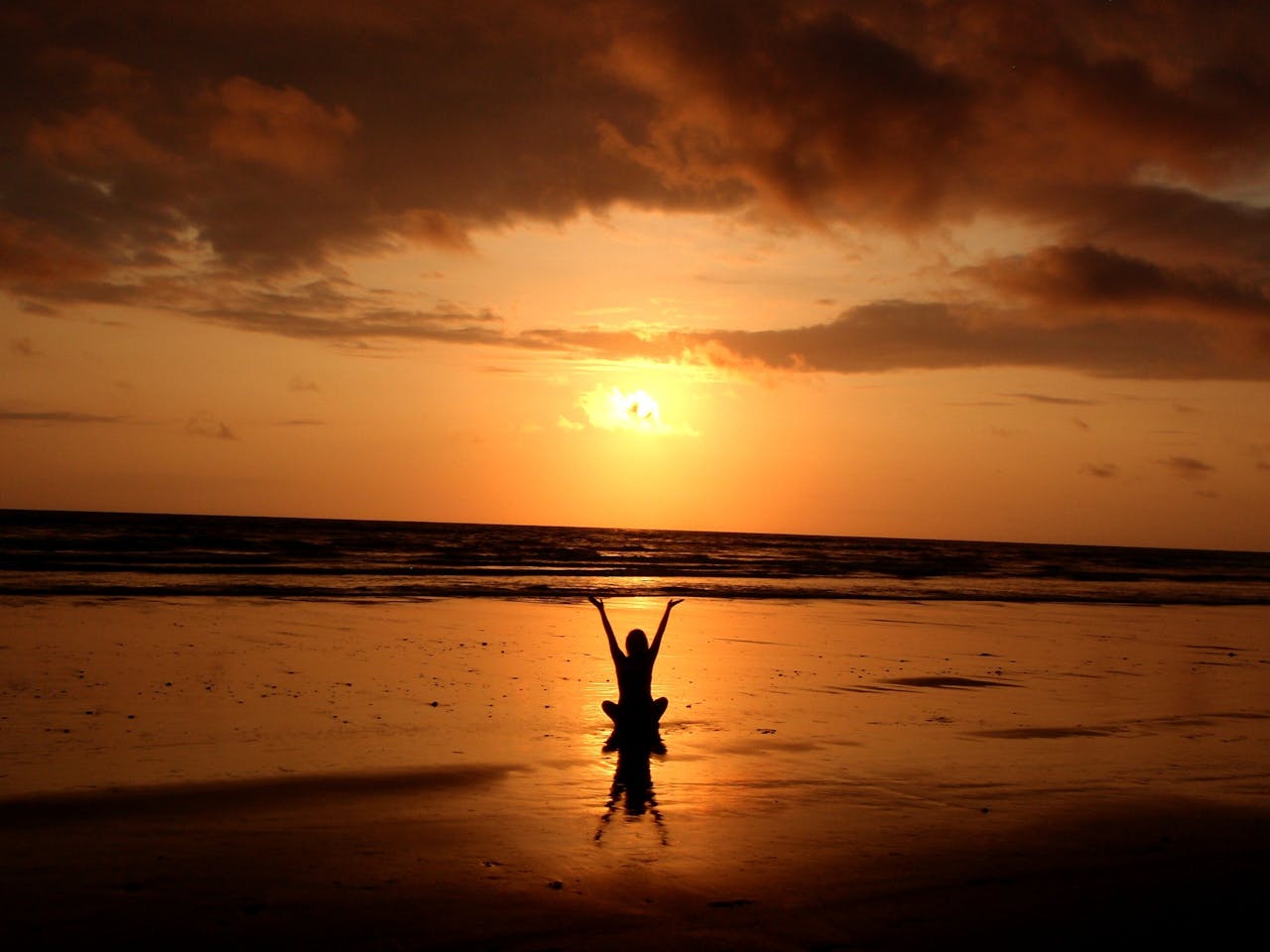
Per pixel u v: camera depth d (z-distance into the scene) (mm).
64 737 8688
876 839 6406
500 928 4746
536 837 6285
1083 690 13562
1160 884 5656
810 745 9461
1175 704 12602
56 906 4855
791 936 4750
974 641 19625
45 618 17406
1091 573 61406
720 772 8281
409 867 5617
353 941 4551
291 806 6824
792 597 30703
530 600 26016
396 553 51844
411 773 7898
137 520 116625
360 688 11836
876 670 14875
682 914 4996
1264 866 6047
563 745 9180
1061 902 5312
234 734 9109
